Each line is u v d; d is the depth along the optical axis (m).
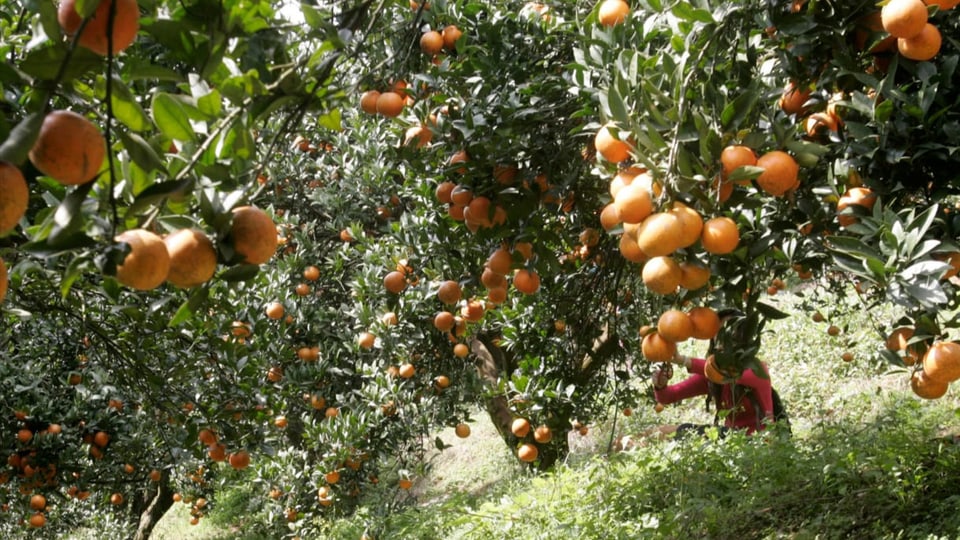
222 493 14.06
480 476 10.99
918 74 2.42
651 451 5.92
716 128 2.12
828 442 5.34
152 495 13.01
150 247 1.38
